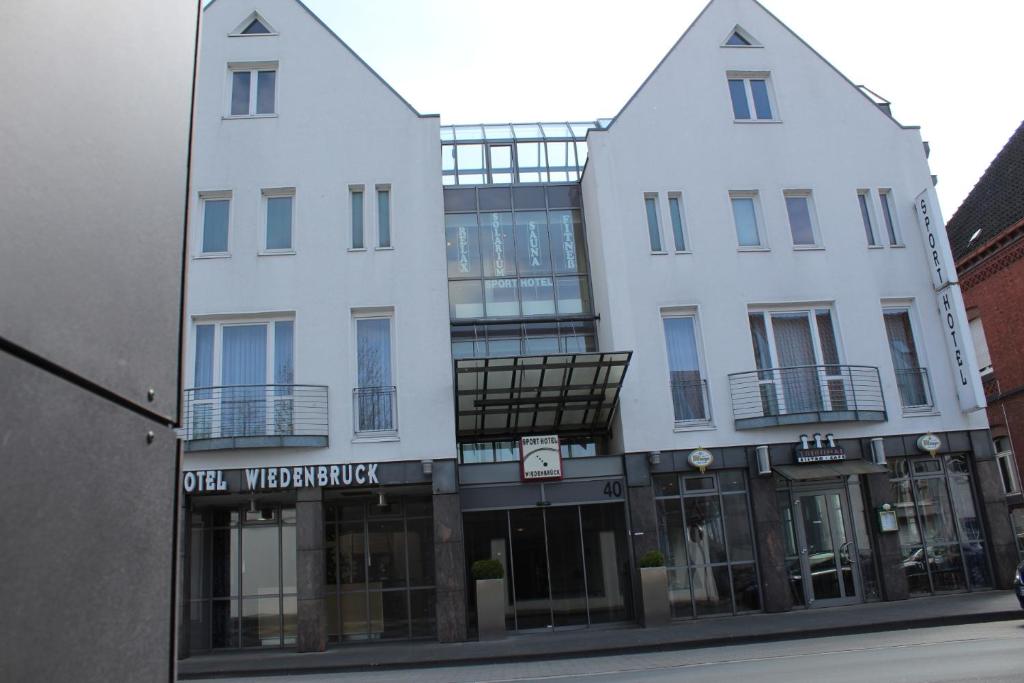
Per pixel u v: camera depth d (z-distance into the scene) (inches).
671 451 723.4
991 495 748.6
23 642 51.3
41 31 56.1
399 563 732.0
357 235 743.7
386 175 749.3
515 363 682.2
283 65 770.8
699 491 724.7
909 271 796.6
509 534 704.4
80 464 58.7
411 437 690.8
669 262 765.9
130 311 67.1
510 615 690.8
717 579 708.7
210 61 766.5
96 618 60.0
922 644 463.2
